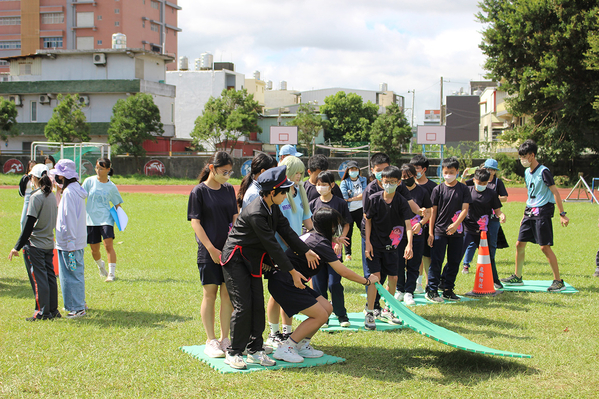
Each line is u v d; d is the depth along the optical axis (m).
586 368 4.33
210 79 54.03
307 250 4.50
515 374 4.20
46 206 5.76
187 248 10.85
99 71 45.84
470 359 4.56
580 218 16.22
